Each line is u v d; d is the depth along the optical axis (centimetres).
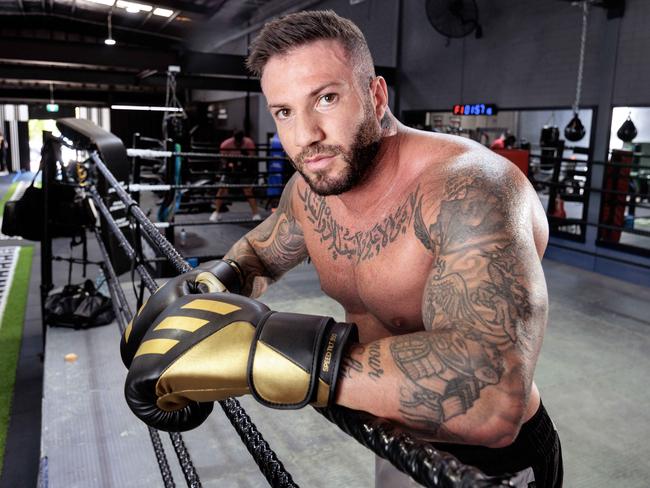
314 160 67
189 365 56
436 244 67
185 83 947
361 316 91
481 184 64
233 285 99
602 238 509
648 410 225
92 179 316
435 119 909
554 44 562
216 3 1057
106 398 226
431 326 61
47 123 1945
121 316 202
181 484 172
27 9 1197
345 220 85
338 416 53
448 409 52
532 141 1177
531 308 57
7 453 242
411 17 760
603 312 352
